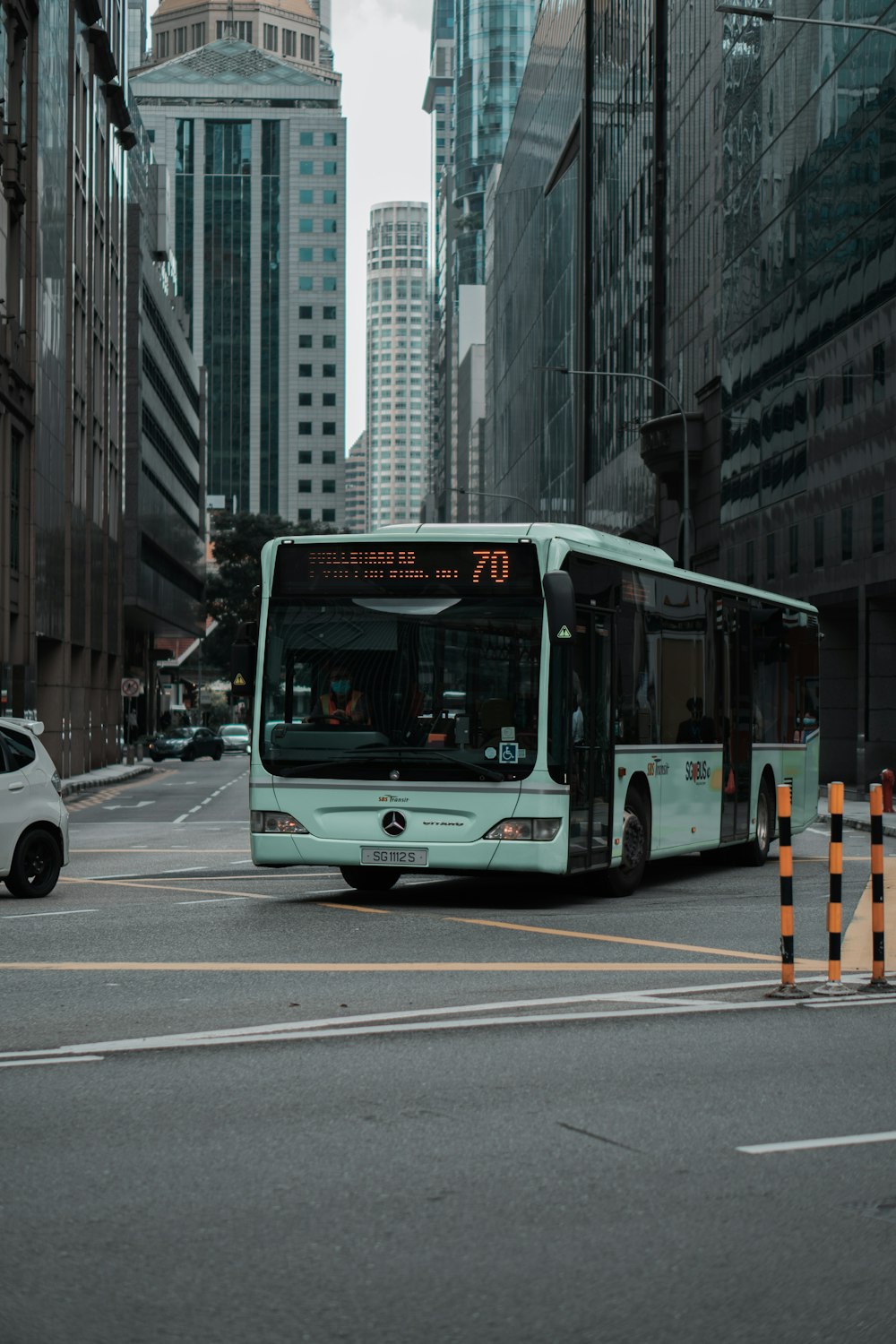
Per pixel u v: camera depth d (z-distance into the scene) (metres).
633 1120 6.64
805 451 46.59
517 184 119.81
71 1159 6.00
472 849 14.27
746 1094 7.13
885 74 40.16
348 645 14.73
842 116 43.34
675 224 64.12
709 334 58.53
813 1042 8.33
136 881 17.88
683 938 12.68
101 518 61.66
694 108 60.91
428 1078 7.42
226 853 22.23
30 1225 5.19
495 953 11.71
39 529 44.69
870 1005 9.43
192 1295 4.55
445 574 14.54
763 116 50.81
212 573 128.00
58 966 11.02
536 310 108.31
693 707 18.00
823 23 23.89
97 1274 4.72
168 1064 7.71
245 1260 4.84
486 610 14.41
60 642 49.84
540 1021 8.87
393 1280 4.67
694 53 60.62
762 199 51.00
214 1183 5.67
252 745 14.92
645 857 16.50
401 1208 5.38
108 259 63.12
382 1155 6.06
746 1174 5.83
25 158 43.72
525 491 113.50
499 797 14.23
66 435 51.03
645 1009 9.28
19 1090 7.16
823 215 45.03
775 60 49.50
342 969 10.90
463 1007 9.31
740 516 53.66
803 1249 4.98
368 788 14.49
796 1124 6.59
